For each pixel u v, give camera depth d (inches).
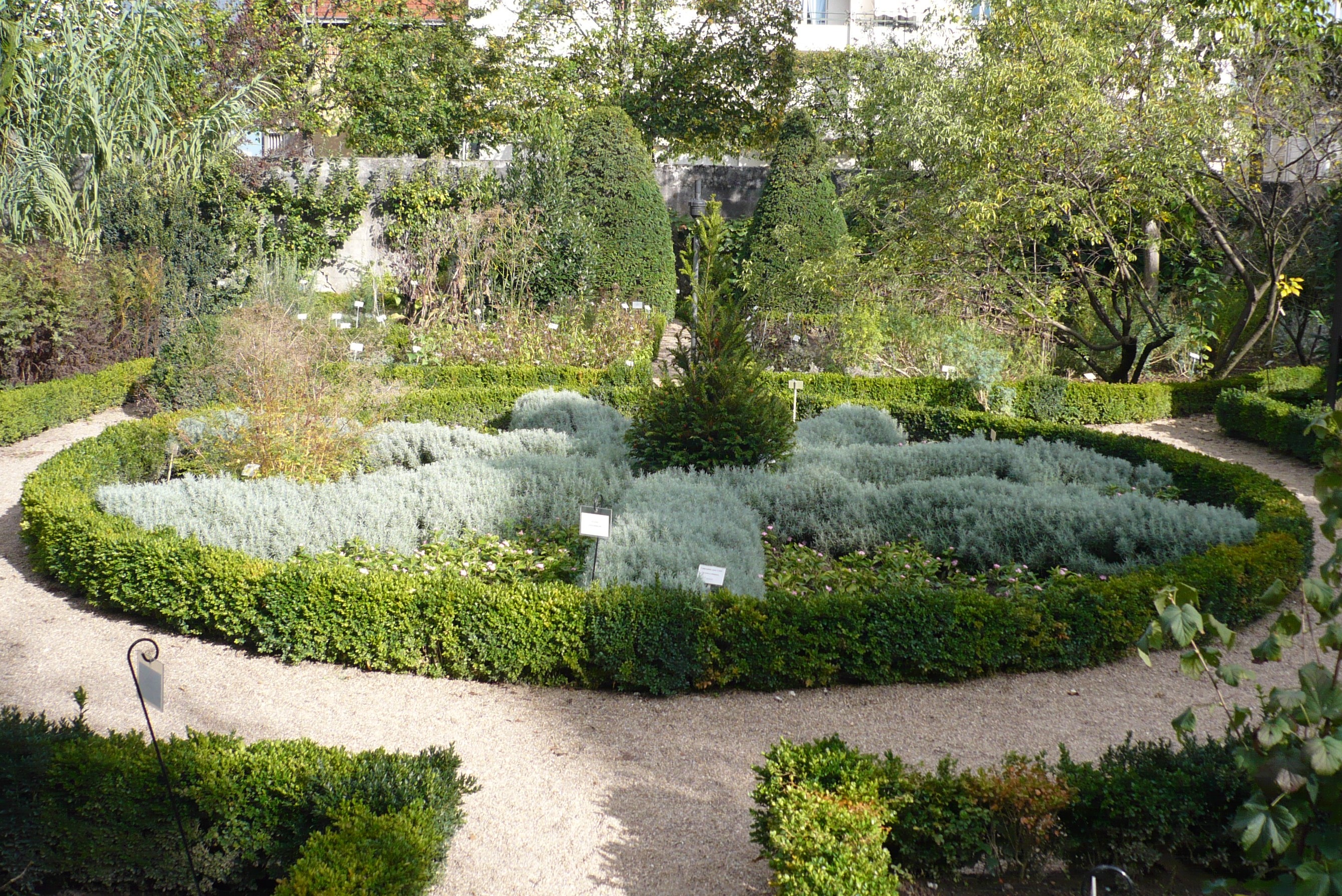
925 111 558.3
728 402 357.1
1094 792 165.3
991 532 301.9
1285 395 503.8
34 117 561.9
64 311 488.7
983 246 566.6
